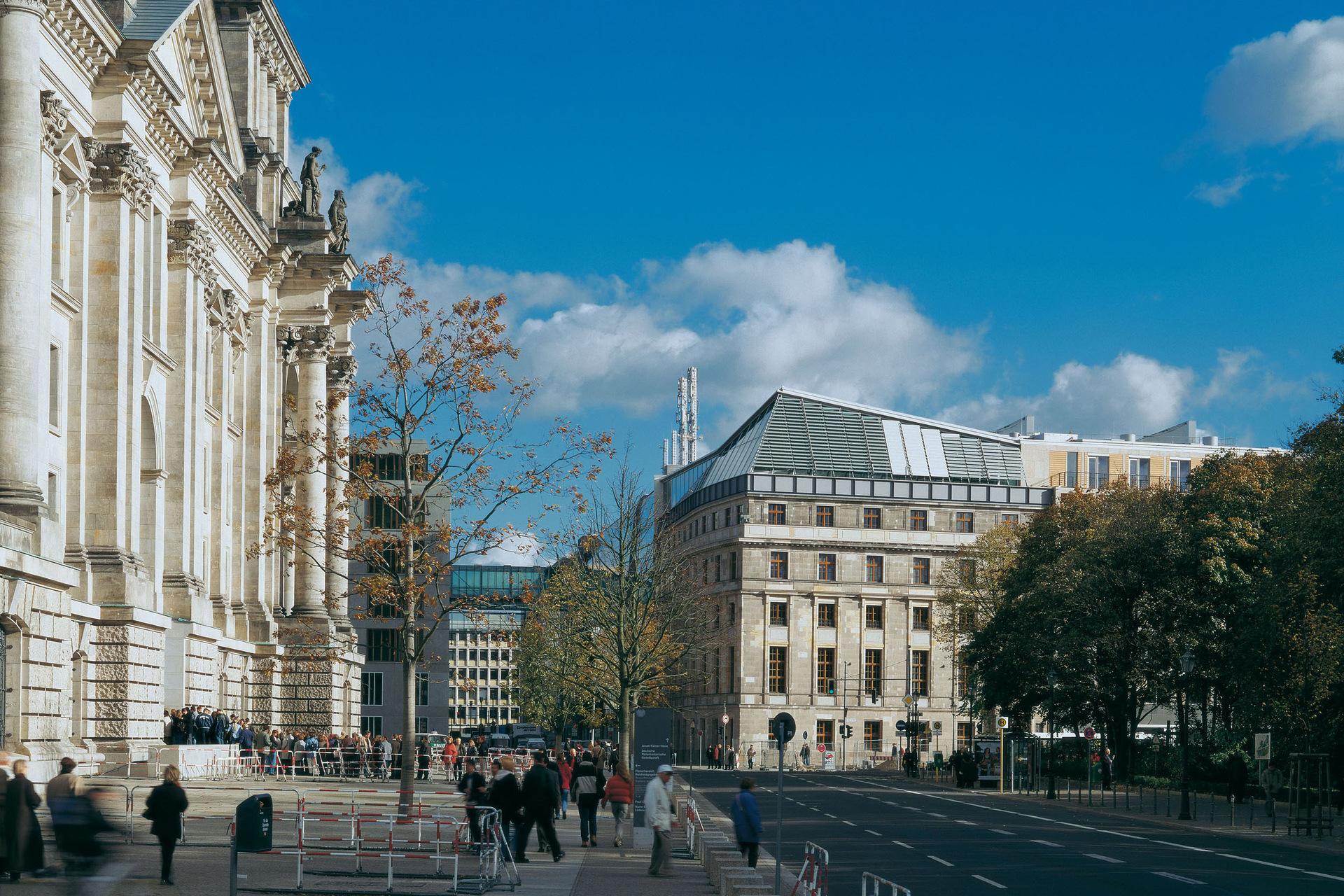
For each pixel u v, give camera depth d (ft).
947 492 430.20
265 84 254.27
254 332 227.61
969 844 129.49
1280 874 102.01
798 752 408.67
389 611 302.66
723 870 79.46
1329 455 164.66
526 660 310.04
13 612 117.39
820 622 418.31
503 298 132.67
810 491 421.59
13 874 66.85
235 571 218.18
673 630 254.27
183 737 166.20
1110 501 271.28
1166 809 187.32
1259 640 176.45
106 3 158.51
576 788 131.03
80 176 149.18
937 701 420.36
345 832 118.93
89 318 151.43
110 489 150.71
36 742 121.60
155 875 81.97
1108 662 223.51
